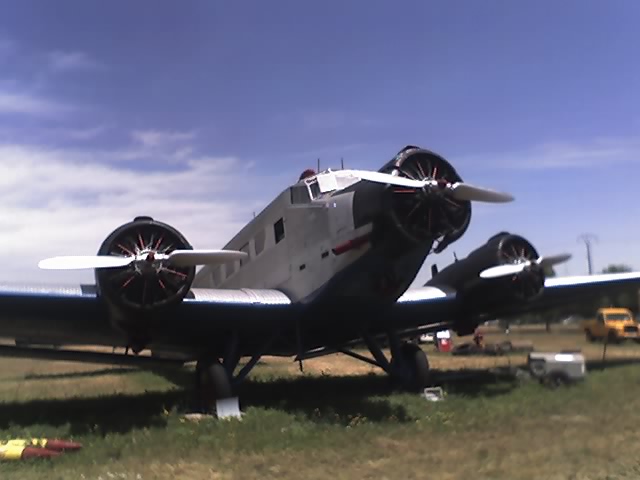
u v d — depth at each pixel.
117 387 14.22
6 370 20.02
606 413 8.28
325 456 6.46
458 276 12.19
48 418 9.19
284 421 8.26
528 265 11.33
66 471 6.07
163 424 8.39
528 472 5.60
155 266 8.22
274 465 6.17
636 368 13.15
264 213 12.13
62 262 8.08
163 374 17.64
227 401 9.40
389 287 9.67
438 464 6.02
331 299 10.05
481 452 6.38
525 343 23.59
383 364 11.59
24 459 6.58
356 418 8.38
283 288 11.08
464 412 8.66
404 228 8.54
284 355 12.67
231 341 10.48
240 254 8.59
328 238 9.91
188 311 9.44
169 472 5.95
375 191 8.85
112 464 6.32
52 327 9.96
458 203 8.92
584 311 34.84
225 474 5.87
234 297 9.83
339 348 12.54
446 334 25.80
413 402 9.57
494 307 12.14
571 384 10.84
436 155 9.20
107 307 8.69
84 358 10.39
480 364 16.78
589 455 6.11
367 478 5.63
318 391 11.76
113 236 8.48
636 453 6.14
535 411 8.57
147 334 9.12
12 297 8.37
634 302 33.16
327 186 10.47
